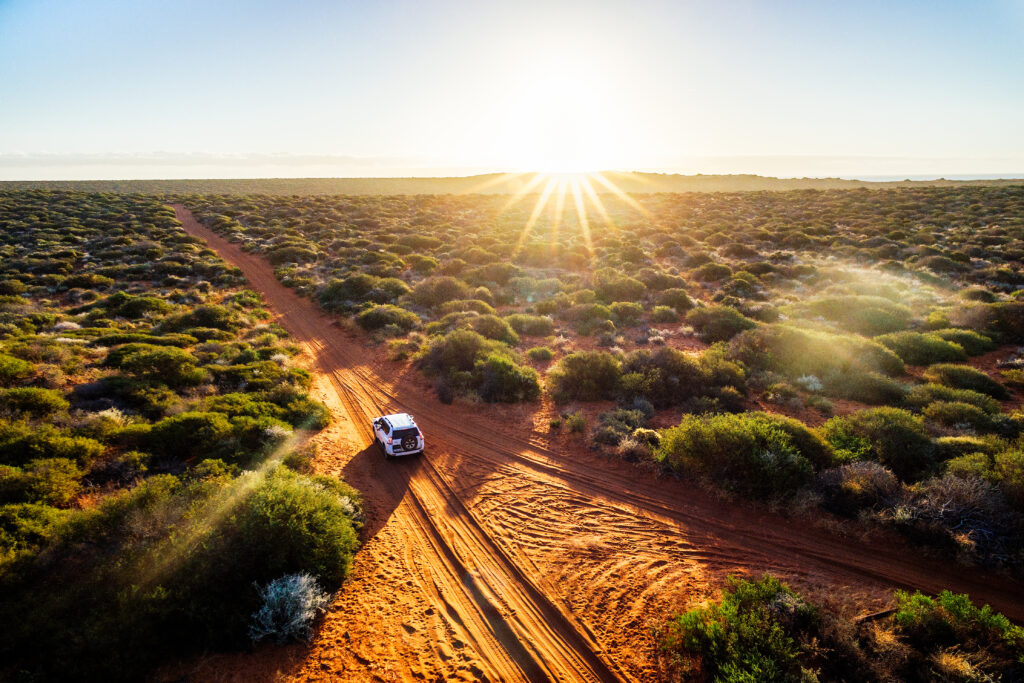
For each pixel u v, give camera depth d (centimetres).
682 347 2836
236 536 984
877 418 1551
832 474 1339
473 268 4891
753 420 1507
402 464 1645
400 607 1016
